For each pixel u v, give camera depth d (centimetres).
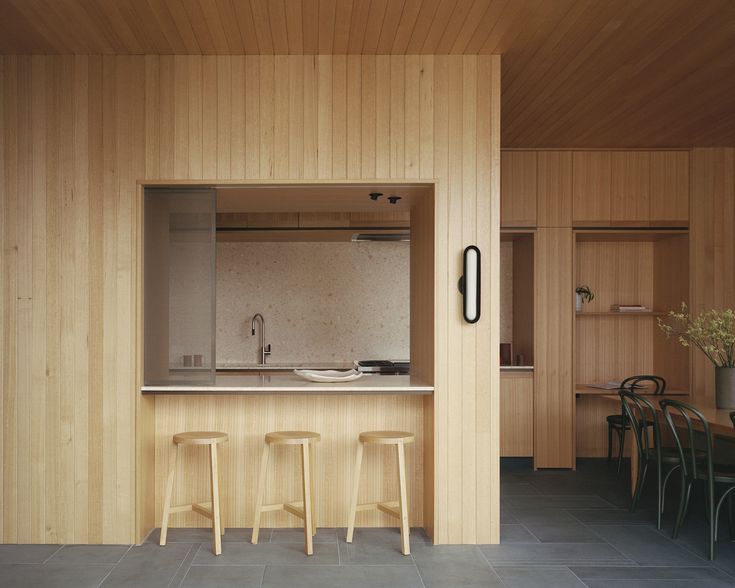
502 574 392
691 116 584
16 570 394
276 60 448
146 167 447
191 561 409
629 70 477
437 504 446
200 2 374
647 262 753
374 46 436
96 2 375
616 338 751
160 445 475
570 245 689
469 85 450
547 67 471
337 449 480
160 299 452
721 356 534
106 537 442
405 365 713
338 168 447
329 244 797
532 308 691
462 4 379
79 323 447
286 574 388
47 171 448
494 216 450
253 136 446
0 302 449
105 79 447
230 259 796
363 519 482
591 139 657
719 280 686
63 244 448
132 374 445
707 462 471
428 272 471
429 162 449
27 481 445
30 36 420
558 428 685
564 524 495
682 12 391
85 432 445
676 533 463
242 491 477
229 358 793
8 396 447
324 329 796
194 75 447
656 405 570
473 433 449
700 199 689
